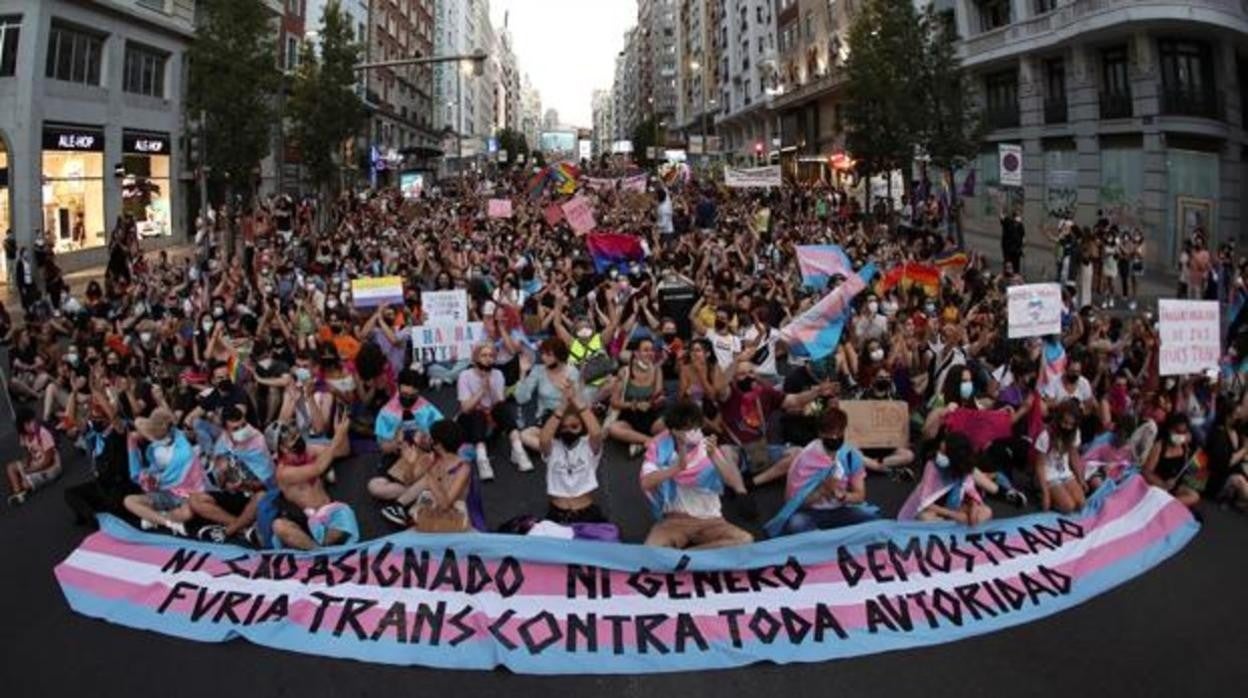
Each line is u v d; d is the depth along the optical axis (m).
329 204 39.44
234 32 25.59
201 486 7.57
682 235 25.91
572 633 5.61
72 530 7.87
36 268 22.16
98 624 5.91
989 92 34.69
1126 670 5.37
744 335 11.53
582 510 6.94
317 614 5.78
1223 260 18.66
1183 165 26.81
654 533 6.53
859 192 40.72
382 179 66.31
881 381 9.66
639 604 5.80
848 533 6.30
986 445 8.48
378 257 21.27
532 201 36.25
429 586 5.89
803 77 59.25
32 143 25.31
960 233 26.03
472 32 123.88
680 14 109.12
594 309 13.24
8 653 5.54
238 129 26.14
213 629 5.75
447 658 5.46
